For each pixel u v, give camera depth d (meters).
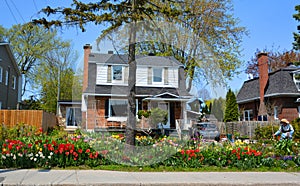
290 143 8.74
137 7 7.36
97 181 5.60
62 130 16.19
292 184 5.99
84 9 7.16
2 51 22.67
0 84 22.17
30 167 6.80
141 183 5.56
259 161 7.70
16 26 31.17
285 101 21.42
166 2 8.34
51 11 6.88
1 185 5.21
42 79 33.56
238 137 17.02
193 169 7.07
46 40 32.84
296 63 18.66
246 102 26.23
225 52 19.31
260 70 23.58
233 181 5.96
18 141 7.39
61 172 6.36
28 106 32.88
